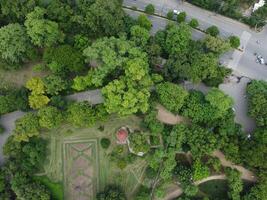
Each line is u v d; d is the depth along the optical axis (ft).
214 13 531.50
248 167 479.41
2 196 459.73
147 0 529.04
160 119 492.95
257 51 523.70
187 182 468.75
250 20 522.47
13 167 461.78
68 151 485.15
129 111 456.86
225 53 520.42
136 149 464.65
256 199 466.29
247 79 513.04
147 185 475.31
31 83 465.88
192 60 485.56
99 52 460.96
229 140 477.77
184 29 485.56
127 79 461.37
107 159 484.74
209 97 472.44
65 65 472.85
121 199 458.50
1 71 501.15
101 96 494.59
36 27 465.47
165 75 486.38
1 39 468.75
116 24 481.87
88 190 478.59
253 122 501.97
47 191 463.83
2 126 485.97
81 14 490.49
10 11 488.44
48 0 497.46
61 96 488.85
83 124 465.88
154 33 519.60
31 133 462.19
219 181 485.56
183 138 470.39
